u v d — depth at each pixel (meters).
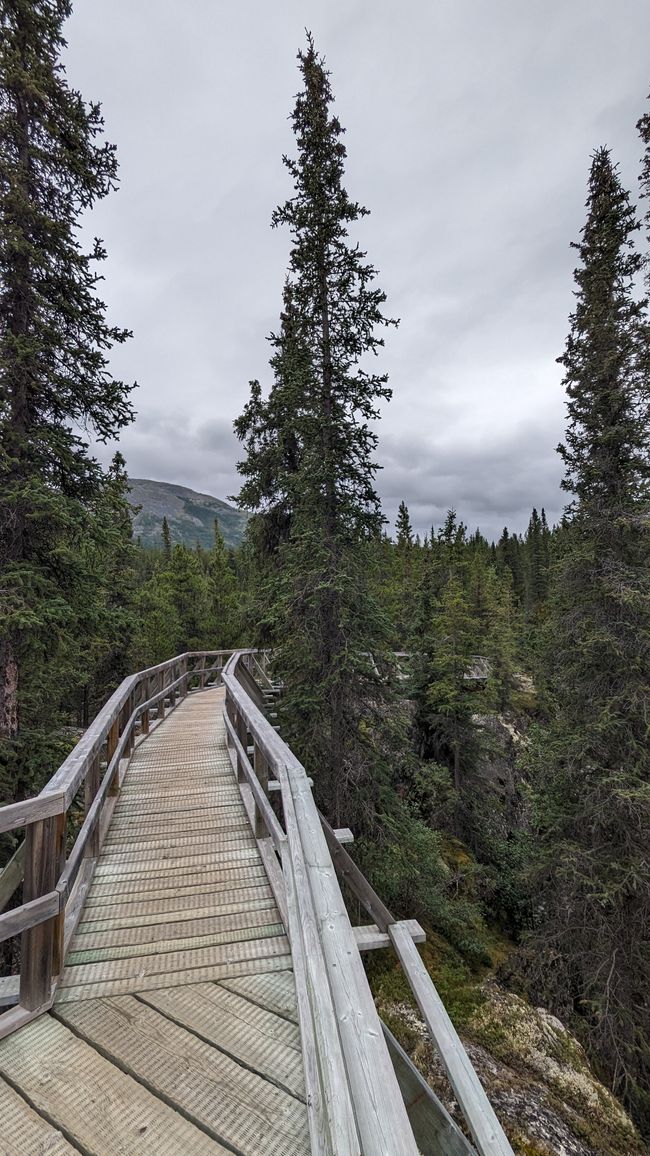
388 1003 7.62
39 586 7.10
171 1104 1.92
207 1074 2.05
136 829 4.64
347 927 1.84
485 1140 2.02
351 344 9.48
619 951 8.23
